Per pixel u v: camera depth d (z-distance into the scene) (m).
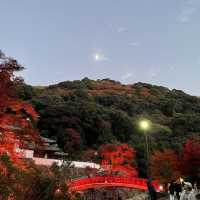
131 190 90.44
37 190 13.77
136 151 122.44
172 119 169.50
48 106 131.12
